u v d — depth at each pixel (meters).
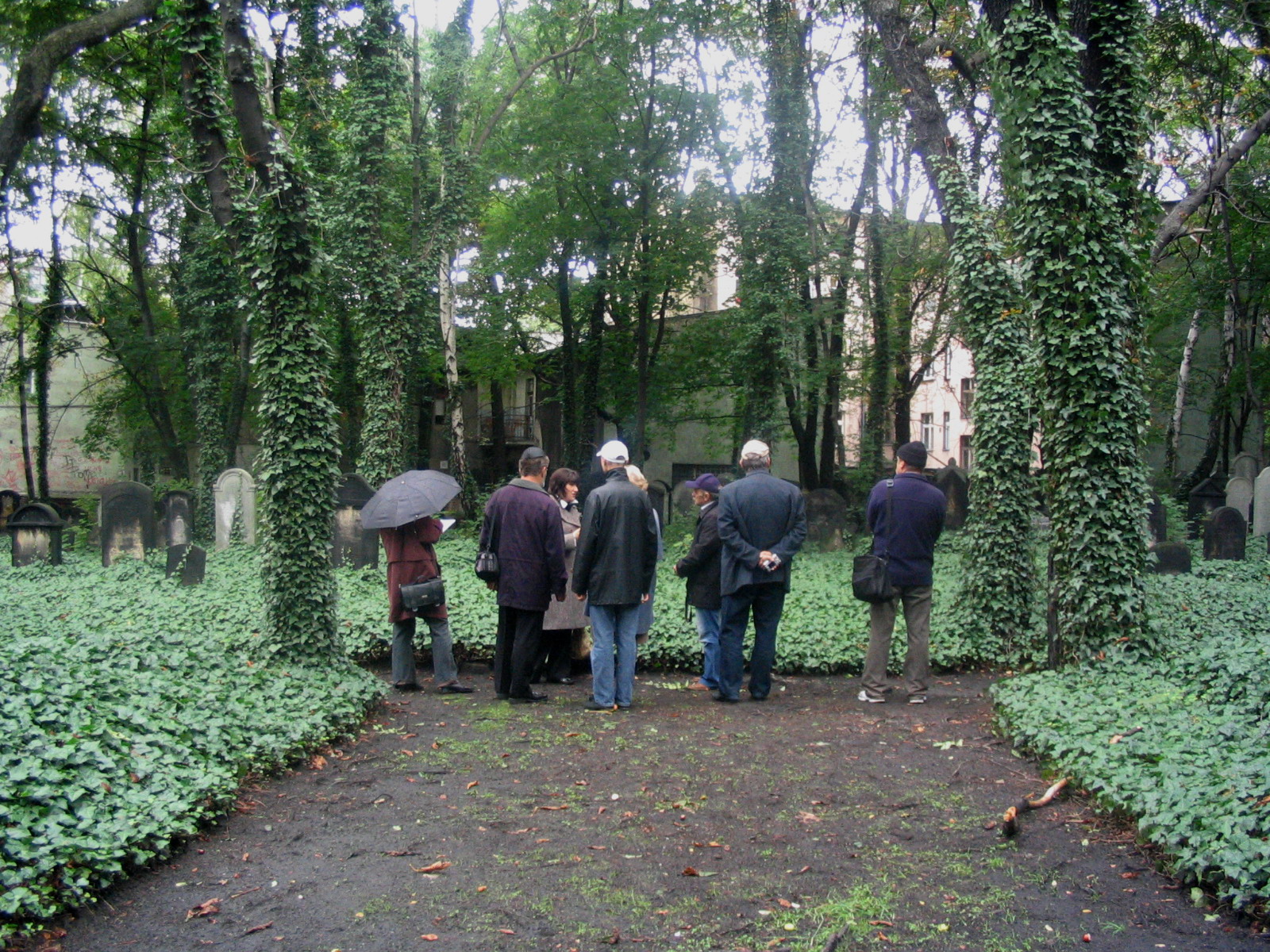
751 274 22.95
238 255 9.22
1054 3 8.57
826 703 9.02
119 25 14.75
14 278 29.11
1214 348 34.47
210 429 25.94
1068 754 6.13
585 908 4.41
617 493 8.57
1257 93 18.36
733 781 6.30
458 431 26.33
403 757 6.95
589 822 5.54
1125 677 7.78
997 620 11.33
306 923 4.26
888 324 24.70
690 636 11.18
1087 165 8.51
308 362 9.00
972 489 11.73
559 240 28.05
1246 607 11.77
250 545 19.55
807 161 24.16
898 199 26.59
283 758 6.48
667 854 5.04
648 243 27.66
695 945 4.04
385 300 21.92
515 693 8.98
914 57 12.71
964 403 20.83
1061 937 4.08
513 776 6.47
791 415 25.66
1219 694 6.76
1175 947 3.97
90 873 4.45
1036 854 4.98
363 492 16.70
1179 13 17.28
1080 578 8.39
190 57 13.27
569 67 27.91
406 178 26.67
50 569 17.22
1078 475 8.46
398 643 9.55
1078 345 8.45
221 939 4.11
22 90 14.26
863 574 8.85
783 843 5.20
